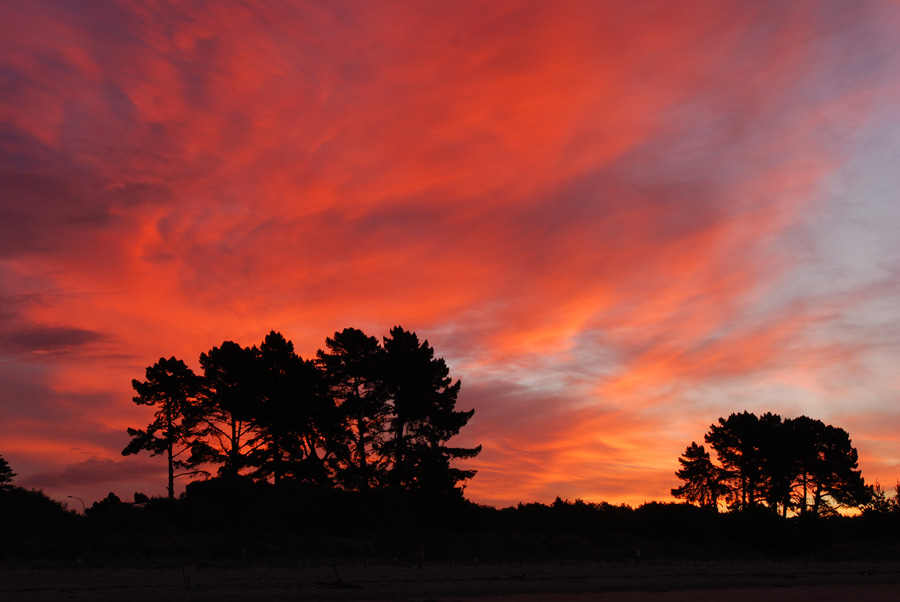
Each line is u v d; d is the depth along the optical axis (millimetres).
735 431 85438
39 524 45625
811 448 82625
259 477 64938
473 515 62719
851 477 83438
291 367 66312
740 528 71250
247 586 34469
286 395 64812
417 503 62188
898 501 85250
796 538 69938
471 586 37312
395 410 65625
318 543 52062
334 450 65188
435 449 64625
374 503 60000
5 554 40969
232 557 46469
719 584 41312
